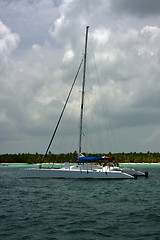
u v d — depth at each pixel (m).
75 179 34.53
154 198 22.28
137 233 11.84
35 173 35.94
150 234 11.68
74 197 22.28
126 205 18.70
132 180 36.16
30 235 11.48
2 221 13.88
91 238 11.13
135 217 14.91
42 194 24.02
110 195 23.67
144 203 19.66
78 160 36.06
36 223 13.50
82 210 16.77
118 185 31.78
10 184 33.25
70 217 14.81
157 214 15.71
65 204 18.91
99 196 22.97
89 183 32.56
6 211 16.42
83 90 40.19
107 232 11.99
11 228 12.56
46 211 16.42
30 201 20.23
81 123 39.41
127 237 11.25
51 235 11.51
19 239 10.92
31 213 15.84
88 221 13.95
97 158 35.53
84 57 41.72
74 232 11.97
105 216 15.12
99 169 36.09
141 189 28.75
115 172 34.72
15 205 18.53
